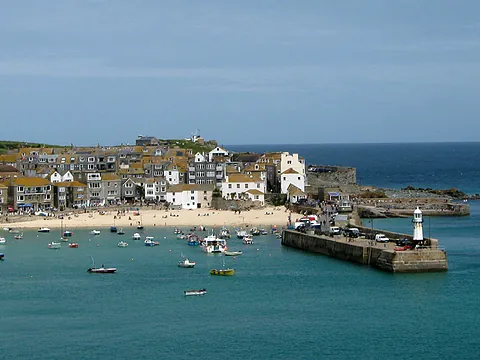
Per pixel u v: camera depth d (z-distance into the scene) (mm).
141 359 118000
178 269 181125
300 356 119312
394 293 153000
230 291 157500
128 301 150125
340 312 141125
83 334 129500
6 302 149875
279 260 190625
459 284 159125
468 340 126188
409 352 121125
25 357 119000
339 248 190000
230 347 123062
